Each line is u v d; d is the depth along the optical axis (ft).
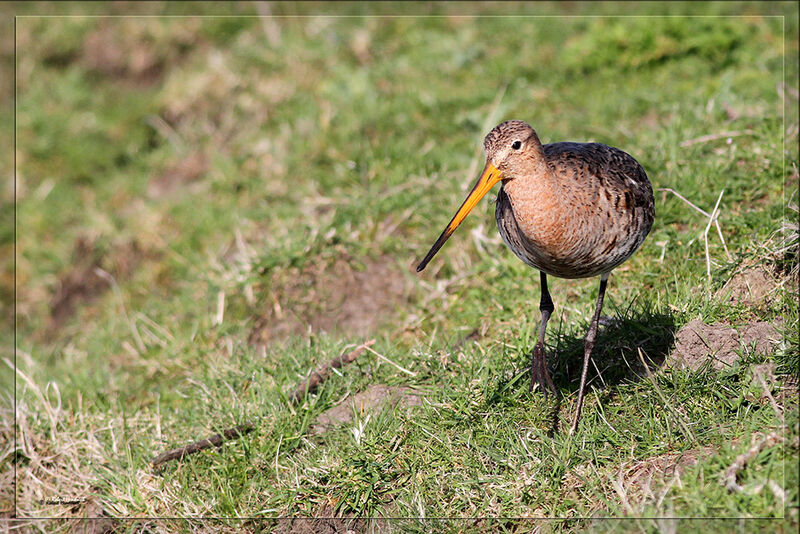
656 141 37.22
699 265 30.35
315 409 29.01
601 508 22.81
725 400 24.35
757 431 22.76
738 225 31.14
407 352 31.01
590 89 43.83
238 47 51.83
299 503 25.99
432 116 43.60
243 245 38.88
